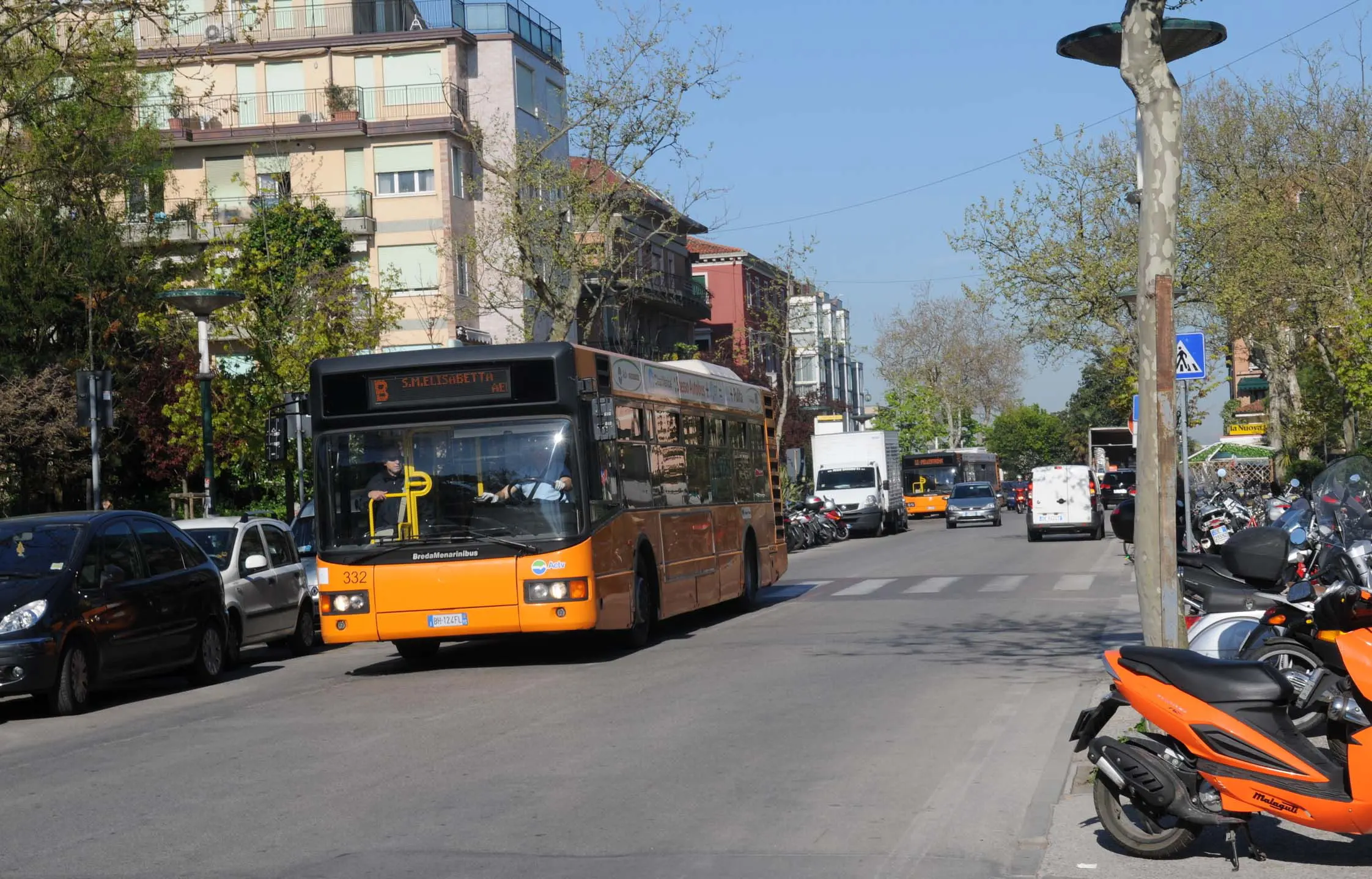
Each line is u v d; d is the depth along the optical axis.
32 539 14.70
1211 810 6.64
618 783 8.99
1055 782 8.63
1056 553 36.72
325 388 16.20
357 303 36.66
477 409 15.99
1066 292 43.16
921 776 9.04
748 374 74.19
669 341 79.81
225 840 7.75
